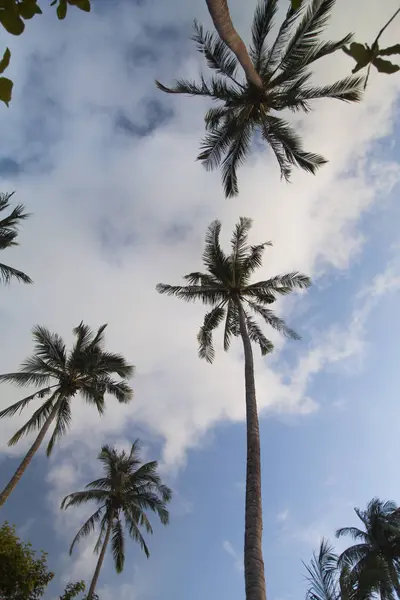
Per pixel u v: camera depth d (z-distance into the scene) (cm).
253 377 1552
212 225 2166
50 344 2198
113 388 2241
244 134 1725
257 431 1296
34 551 1284
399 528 2169
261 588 842
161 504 2627
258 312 2131
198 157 1725
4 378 2047
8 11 116
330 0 1386
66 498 2616
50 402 2152
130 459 2933
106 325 2341
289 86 1591
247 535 969
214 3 466
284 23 1429
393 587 1941
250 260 2119
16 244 2053
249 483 1109
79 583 1341
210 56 1572
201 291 2103
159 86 1650
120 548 2555
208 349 2098
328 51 1451
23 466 1839
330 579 1332
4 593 1166
